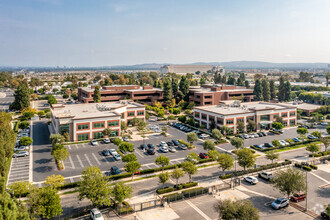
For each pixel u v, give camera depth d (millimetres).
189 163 51375
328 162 65500
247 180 53750
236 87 176625
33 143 78938
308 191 49562
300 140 85750
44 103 167750
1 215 28906
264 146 79938
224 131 88188
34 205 35656
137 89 155875
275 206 42688
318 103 163875
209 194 48375
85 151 72062
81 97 150750
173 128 103312
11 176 54812
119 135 88000
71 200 45312
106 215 40719
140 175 56875
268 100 167375
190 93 158500
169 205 44156
